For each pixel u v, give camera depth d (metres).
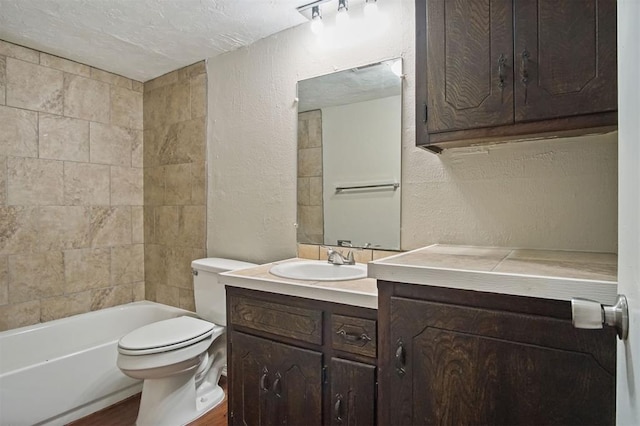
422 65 1.27
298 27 1.95
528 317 0.85
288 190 2.02
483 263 1.05
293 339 1.34
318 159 1.90
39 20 1.88
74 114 2.42
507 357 0.88
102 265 2.57
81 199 2.46
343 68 1.80
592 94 0.99
